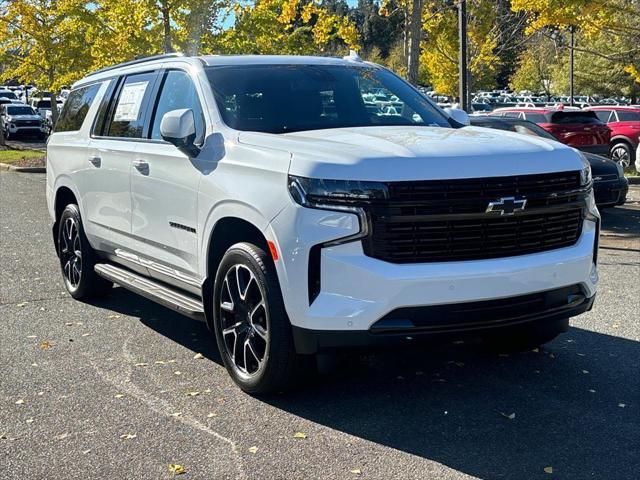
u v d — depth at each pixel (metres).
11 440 4.19
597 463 3.85
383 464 3.86
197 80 5.50
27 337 6.12
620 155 20.42
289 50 22.69
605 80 49.38
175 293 5.61
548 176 4.41
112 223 6.37
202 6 20.28
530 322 4.41
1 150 29.00
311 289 4.19
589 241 4.71
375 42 60.25
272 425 4.35
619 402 4.64
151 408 4.62
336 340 4.16
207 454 3.99
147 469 3.83
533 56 58.09
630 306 6.90
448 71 32.53
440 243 4.16
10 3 25.81
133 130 6.14
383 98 5.87
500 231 4.29
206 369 5.33
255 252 4.53
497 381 5.02
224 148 4.93
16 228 11.80
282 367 4.49
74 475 3.78
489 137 4.75
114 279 6.32
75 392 4.90
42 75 28.38
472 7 26.28
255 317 4.68
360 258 4.09
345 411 4.55
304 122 5.31
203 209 4.98
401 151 4.27
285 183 4.30
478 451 3.99
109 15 21.30
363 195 4.07
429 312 4.14
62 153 7.38
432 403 4.66
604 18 19.02
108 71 7.11
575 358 5.47
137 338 6.09
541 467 3.81
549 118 15.92
